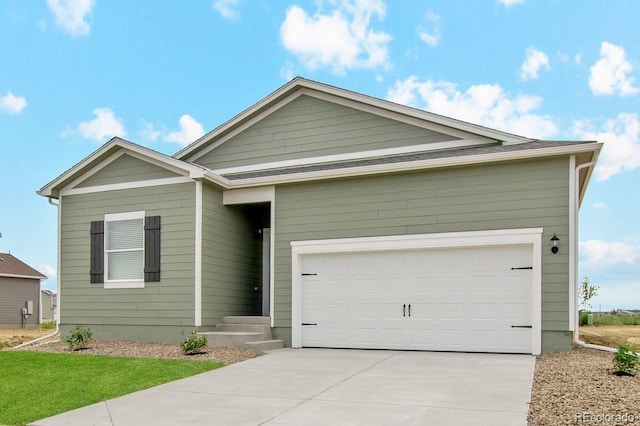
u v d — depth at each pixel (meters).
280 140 14.59
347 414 6.02
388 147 13.55
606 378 7.47
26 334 21.94
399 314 11.46
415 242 11.41
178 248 12.37
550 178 10.59
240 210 14.02
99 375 8.47
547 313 10.35
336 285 12.07
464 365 9.07
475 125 12.74
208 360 9.82
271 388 7.49
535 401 6.38
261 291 14.84
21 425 5.96
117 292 12.84
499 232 10.77
